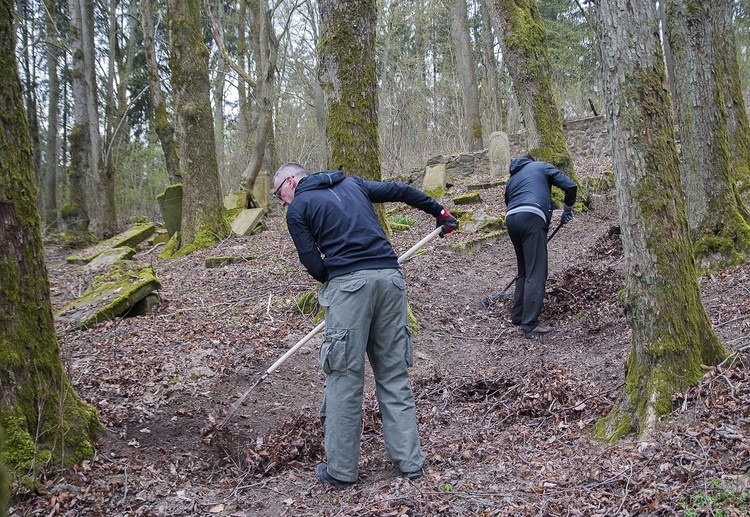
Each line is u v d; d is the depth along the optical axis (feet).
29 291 10.42
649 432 9.67
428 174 46.29
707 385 9.94
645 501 7.88
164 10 74.54
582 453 10.13
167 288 25.79
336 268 10.61
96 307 21.04
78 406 11.28
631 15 10.20
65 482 10.04
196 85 36.81
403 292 10.90
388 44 74.23
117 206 84.64
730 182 18.71
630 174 10.39
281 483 11.00
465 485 9.56
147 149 81.41
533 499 8.71
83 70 55.42
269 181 56.03
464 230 31.37
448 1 76.02
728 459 8.30
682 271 10.44
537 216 18.15
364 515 9.02
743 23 69.72
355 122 18.47
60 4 71.31
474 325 19.83
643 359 10.51
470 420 12.89
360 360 10.53
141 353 16.78
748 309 14.32
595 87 90.48
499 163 46.06
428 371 16.08
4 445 9.64
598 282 20.40
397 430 10.56
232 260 30.30
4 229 10.16
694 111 18.74
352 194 11.12
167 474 11.10
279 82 77.56
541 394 12.98
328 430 10.59
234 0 82.33
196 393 14.28
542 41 36.32
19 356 10.14
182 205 38.09
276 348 17.33
